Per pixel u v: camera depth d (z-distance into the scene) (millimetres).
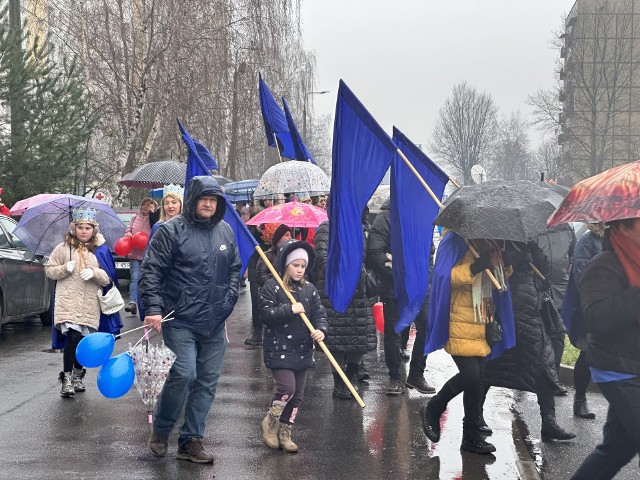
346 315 9820
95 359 6875
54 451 7395
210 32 29734
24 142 23234
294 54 38188
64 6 32125
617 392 5160
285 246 7656
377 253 10008
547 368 8055
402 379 11023
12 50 22969
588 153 74188
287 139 14531
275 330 7559
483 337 7410
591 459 5434
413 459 7320
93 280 9547
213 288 7035
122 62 29984
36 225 11078
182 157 33625
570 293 5977
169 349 6926
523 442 7867
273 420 7570
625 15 73375
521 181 7398
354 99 8633
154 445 7234
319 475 6832
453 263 7387
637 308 5027
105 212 11047
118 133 33562
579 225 15797
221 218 7141
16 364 11750
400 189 9242
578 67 74500
